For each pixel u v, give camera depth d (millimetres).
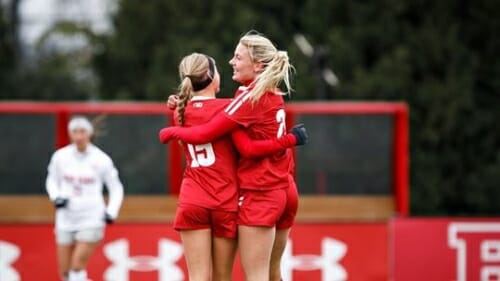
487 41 96688
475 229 56531
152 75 97062
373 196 58594
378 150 58469
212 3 98875
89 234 47500
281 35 96750
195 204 30688
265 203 30656
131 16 102625
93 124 49938
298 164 58406
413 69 94750
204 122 30828
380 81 91062
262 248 30844
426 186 91125
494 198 92438
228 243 31109
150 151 57625
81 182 47531
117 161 57625
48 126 57375
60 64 124812
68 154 47594
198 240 30969
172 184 57750
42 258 55312
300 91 89562
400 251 56188
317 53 90188
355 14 96000
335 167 58469
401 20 96562
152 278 55125
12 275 55250
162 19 101625
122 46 102875
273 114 30641
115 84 105188
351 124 58375
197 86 31188
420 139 92188
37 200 57656
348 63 93625
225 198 30719
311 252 55938
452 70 93688
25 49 143000
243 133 30344
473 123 92750
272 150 30219
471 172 92875
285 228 32062
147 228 55312
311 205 58281
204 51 92062
